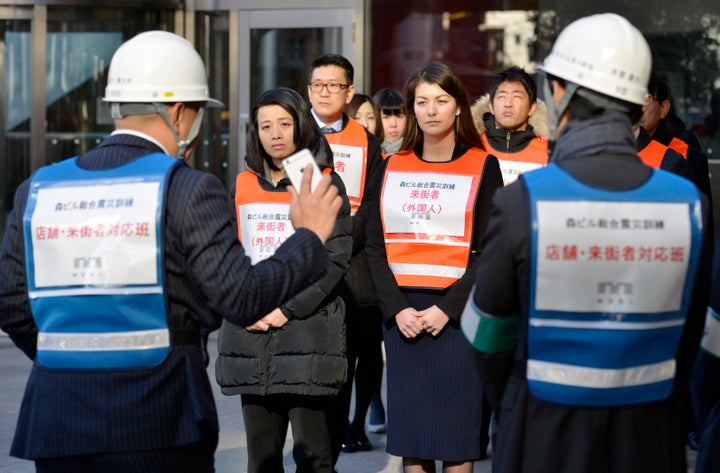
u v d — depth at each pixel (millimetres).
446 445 4793
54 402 3123
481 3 10234
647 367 3061
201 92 3312
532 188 3025
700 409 3383
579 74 3109
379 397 6945
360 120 7273
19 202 3240
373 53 10570
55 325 3146
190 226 3084
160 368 3111
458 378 4785
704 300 3148
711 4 9609
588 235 2984
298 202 3213
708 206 3107
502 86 5941
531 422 3061
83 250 3115
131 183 3137
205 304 3182
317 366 4680
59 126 11211
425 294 4879
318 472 4812
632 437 3045
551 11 10023
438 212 4867
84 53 11133
